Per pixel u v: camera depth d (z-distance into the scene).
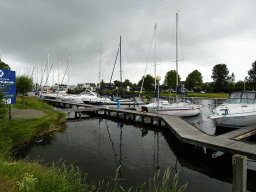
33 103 18.08
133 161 5.88
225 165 5.69
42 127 9.84
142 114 13.42
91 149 7.05
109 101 21.81
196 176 4.91
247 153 5.07
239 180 2.96
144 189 4.09
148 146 7.66
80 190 3.24
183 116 15.56
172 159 6.16
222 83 60.09
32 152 6.55
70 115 17.03
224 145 5.77
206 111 20.14
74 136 9.07
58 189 2.66
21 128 8.64
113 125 12.56
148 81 65.31
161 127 11.87
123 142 8.22
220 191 4.13
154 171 5.15
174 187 3.38
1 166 3.31
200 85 60.78
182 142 7.09
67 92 37.50
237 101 10.90
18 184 2.53
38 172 3.48
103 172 4.96
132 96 20.38
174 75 60.94
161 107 14.53
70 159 5.93
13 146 6.96
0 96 4.86
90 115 17.05
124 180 4.52
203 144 6.20
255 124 9.27
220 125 9.77
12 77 8.44
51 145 7.46
